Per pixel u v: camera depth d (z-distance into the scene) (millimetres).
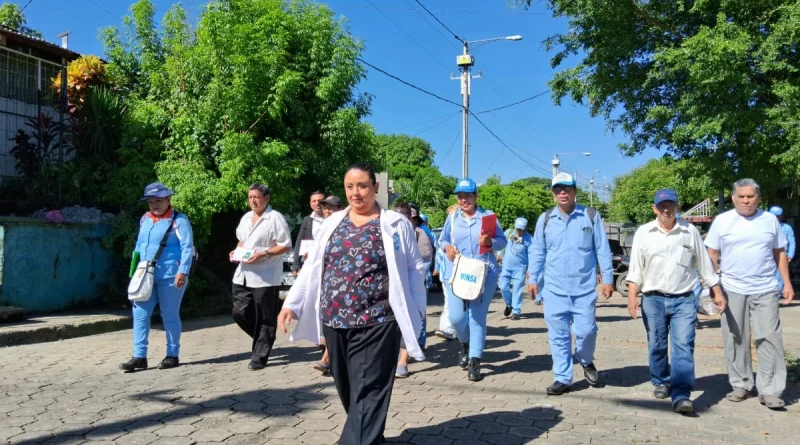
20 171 11781
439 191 37156
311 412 4852
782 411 5164
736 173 13547
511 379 6184
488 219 6043
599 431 4539
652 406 5258
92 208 11094
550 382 6059
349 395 3961
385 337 3705
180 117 11445
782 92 11523
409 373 6449
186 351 7621
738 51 10961
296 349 7738
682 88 13078
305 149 12922
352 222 3930
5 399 5094
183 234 6570
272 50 12219
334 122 13008
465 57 22281
